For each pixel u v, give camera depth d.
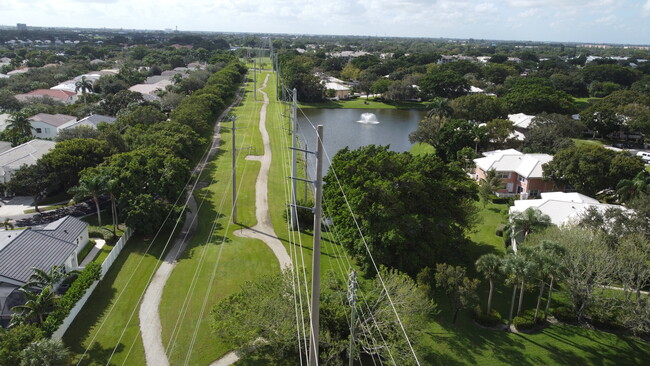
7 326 35.75
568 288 39.66
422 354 32.34
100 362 32.38
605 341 37.88
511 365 34.53
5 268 37.56
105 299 39.94
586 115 111.44
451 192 48.66
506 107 118.56
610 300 39.56
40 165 57.97
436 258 44.34
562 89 170.88
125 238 50.19
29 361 27.05
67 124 90.75
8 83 133.38
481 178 74.50
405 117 145.88
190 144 73.12
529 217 47.56
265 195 67.06
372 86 172.50
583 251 39.28
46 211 58.16
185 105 100.62
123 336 35.31
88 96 117.88
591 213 47.28
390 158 47.69
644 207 48.53
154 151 58.88
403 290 33.97
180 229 54.16
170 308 39.09
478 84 178.75
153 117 85.31
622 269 38.72
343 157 53.16
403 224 43.34
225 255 48.69
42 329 32.47
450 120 103.62
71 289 38.28
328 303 34.50
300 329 31.64
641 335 38.69
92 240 50.22
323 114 146.12
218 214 59.53
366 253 43.75
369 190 44.34
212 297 40.97
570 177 66.88
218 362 33.16
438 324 39.12
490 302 39.69
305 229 56.59
